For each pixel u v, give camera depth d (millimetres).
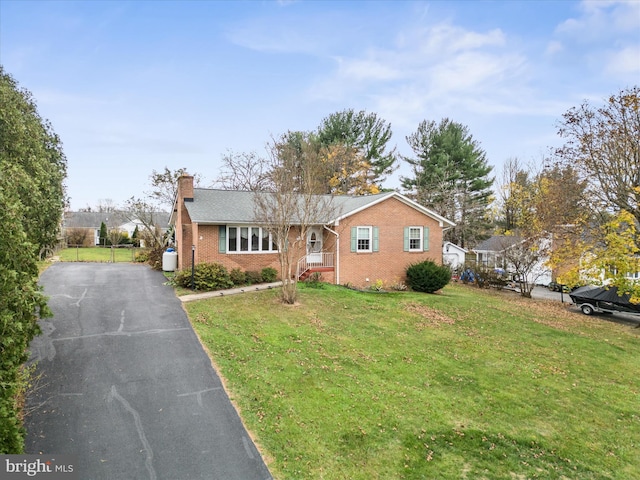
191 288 15391
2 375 4832
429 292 19750
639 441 6707
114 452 5520
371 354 9680
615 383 9258
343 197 22562
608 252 16297
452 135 35219
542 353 11031
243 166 35688
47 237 10656
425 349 10422
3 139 8188
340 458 5539
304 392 7367
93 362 8367
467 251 35500
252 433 6066
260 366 8406
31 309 5746
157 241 26469
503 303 18359
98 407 6660
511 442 6324
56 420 6211
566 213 19359
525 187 37156
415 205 20672
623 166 17031
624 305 17391
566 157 18625
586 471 5746
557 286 26781
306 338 10344
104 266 21422
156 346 9336
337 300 14859
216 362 8547
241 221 17109
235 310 12516
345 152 32656
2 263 5004
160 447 5668
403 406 7164
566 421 7195
